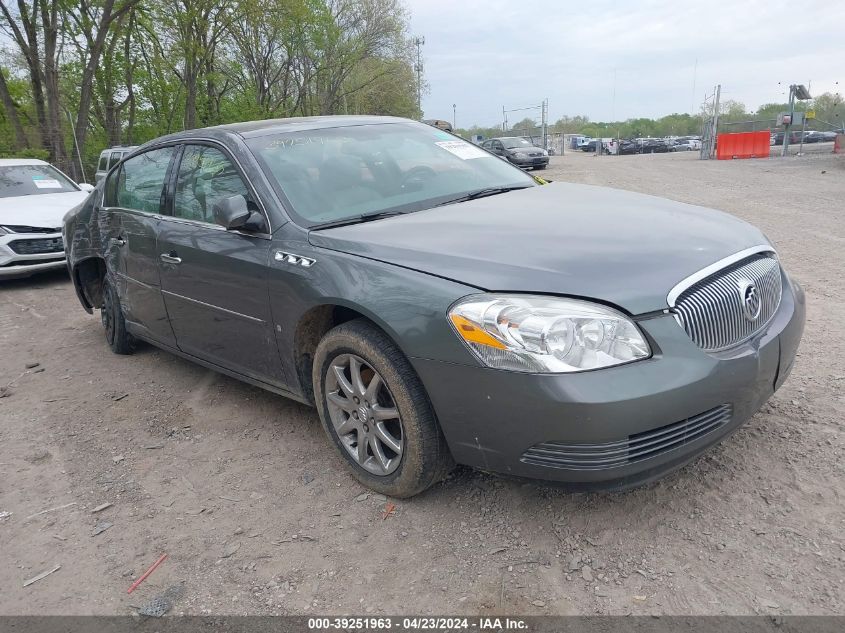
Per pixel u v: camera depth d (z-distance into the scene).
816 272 6.27
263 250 3.26
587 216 3.08
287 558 2.64
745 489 2.79
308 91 41.38
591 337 2.29
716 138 30.17
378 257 2.80
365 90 44.91
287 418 3.92
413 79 48.09
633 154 49.31
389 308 2.62
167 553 2.74
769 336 2.69
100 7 21.84
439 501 2.92
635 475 2.37
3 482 3.42
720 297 2.54
